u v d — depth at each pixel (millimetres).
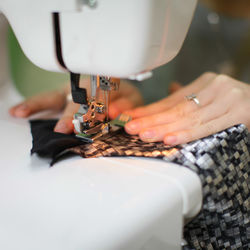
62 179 459
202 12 2129
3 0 528
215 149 534
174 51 545
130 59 468
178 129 605
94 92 576
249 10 1789
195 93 783
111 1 447
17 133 648
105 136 616
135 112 740
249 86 730
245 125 617
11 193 432
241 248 542
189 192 444
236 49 2066
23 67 1138
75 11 475
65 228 358
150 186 433
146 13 438
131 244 359
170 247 441
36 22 509
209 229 519
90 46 486
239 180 552
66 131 619
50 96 863
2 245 347
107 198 406
